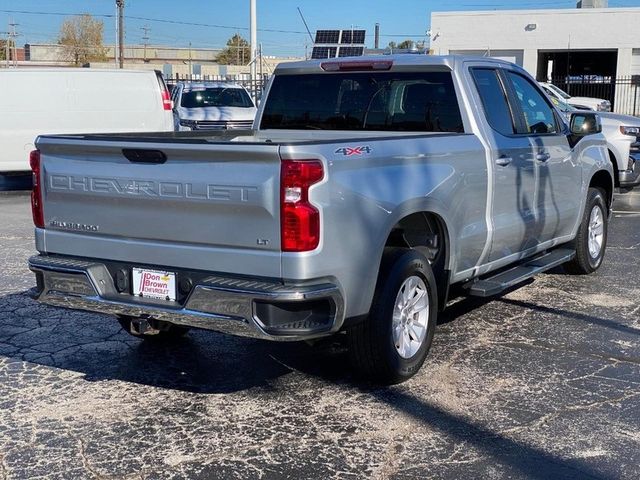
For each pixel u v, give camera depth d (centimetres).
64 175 492
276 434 441
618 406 478
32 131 1523
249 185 422
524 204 641
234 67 6438
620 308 696
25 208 1341
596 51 3872
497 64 634
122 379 529
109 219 479
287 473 395
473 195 562
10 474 396
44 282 505
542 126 686
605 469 398
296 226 416
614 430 444
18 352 585
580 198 751
